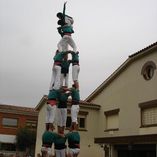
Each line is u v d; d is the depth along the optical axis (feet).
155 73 68.64
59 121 33.99
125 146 73.05
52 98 33.47
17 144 128.47
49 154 32.14
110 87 83.82
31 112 134.92
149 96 69.15
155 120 66.59
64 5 37.63
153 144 65.57
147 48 70.69
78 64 35.32
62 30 36.86
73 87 34.40
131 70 76.64
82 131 84.28
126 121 75.05
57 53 35.29
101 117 85.76
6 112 131.64
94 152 84.33
